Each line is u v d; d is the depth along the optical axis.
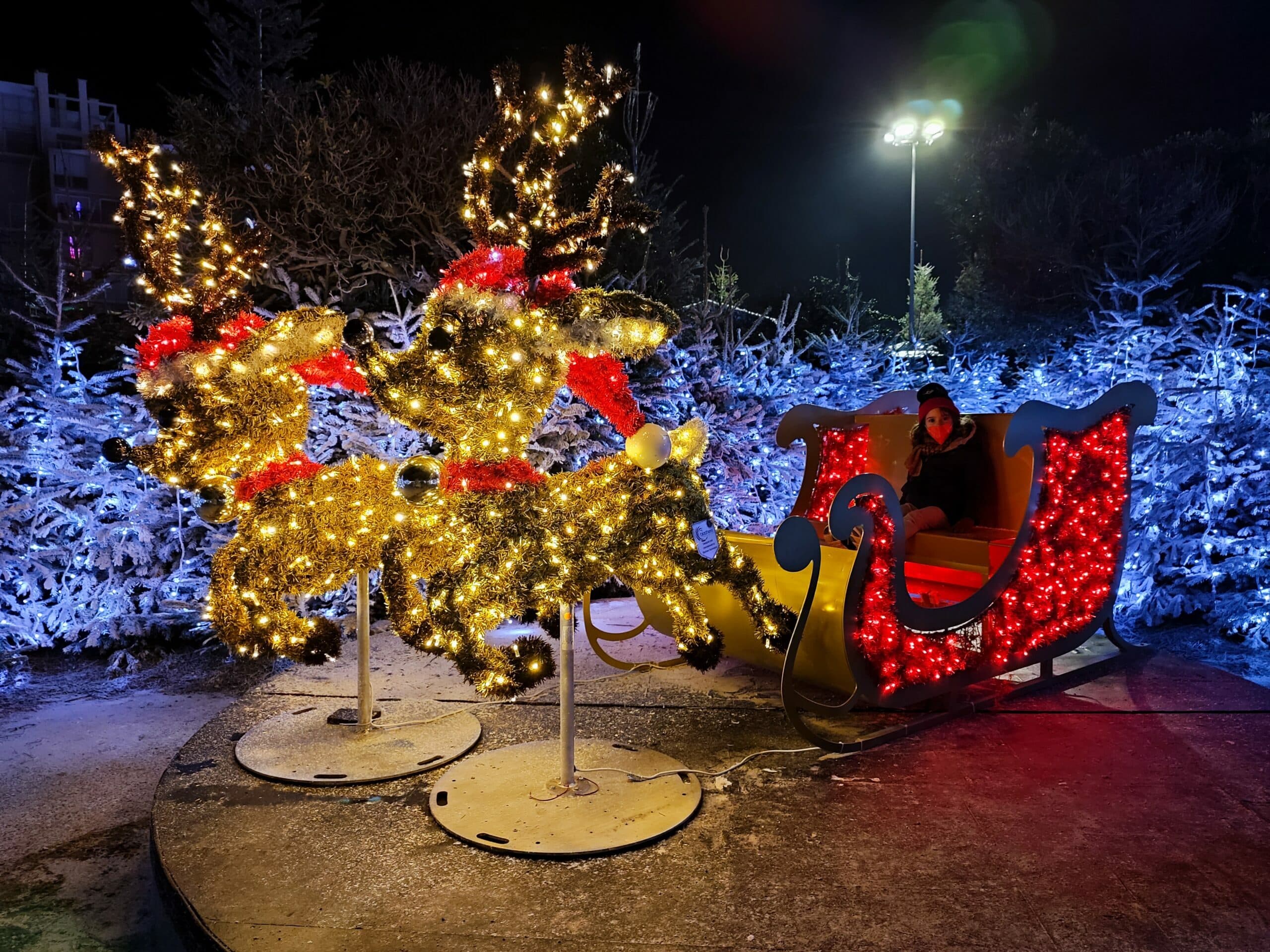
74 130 25.27
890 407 6.00
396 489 3.96
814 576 3.87
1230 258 12.98
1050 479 4.53
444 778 3.79
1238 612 6.50
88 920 3.32
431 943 2.66
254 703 4.86
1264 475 6.60
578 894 2.91
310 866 3.13
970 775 3.79
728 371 8.81
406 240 9.23
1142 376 7.48
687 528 3.67
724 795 3.64
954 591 4.68
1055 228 13.20
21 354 8.38
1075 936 2.64
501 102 3.49
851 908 2.80
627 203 3.34
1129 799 3.55
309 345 3.83
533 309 3.34
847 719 4.43
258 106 9.12
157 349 3.70
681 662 5.30
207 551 6.52
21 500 6.30
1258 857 3.10
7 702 5.64
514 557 3.35
